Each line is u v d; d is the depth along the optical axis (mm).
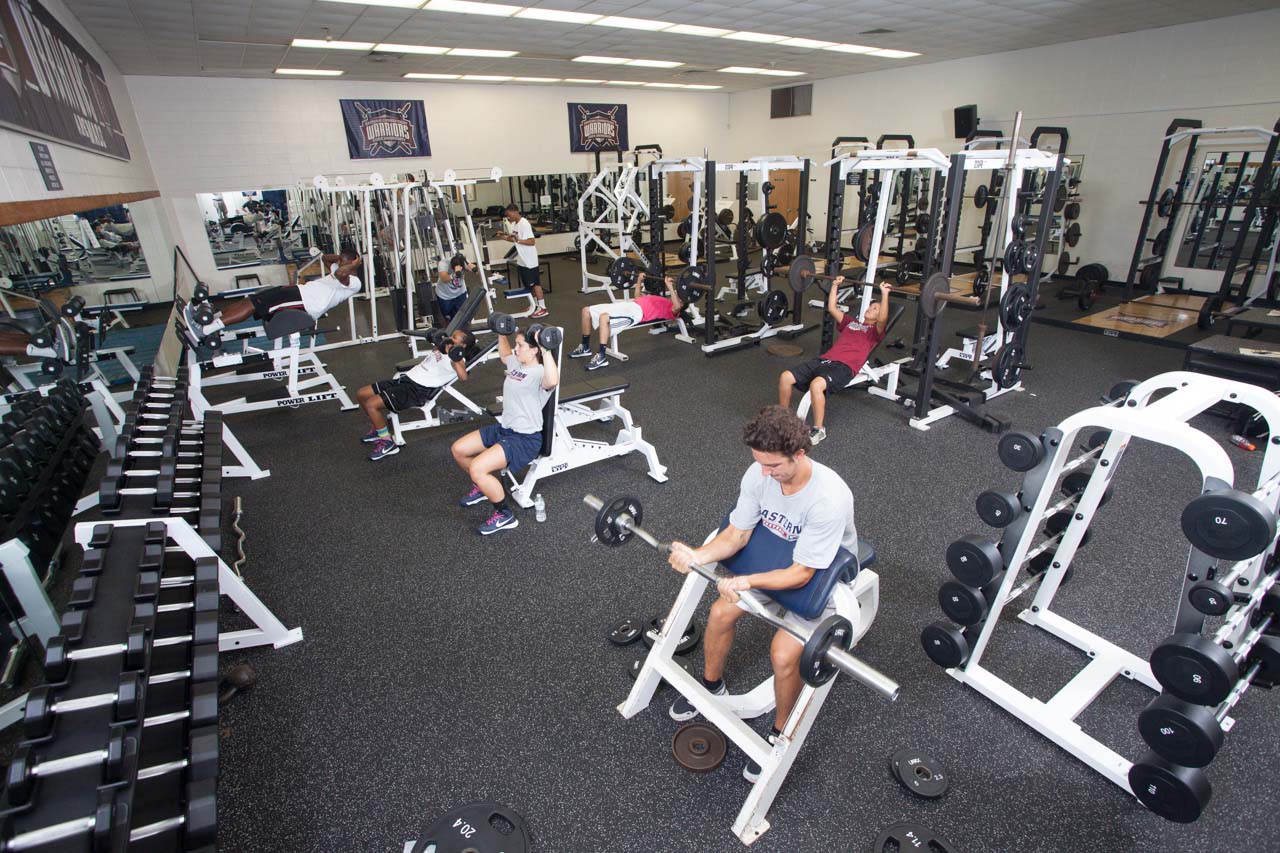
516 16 4398
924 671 1686
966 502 2504
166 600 1579
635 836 1291
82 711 1027
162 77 5957
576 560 2217
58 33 3010
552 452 2488
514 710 1607
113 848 820
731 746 1481
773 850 1257
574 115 8367
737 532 1398
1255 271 5074
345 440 3289
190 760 957
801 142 8695
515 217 5629
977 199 5770
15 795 883
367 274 5051
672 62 6555
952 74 6840
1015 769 1409
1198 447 1161
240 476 2885
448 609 1984
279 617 1963
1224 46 5043
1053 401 3482
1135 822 1290
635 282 4984
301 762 1476
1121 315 4949
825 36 5422
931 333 3047
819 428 3057
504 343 2338
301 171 6832
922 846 1243
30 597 1594
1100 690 1579
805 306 5922
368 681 1710
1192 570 1307
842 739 1494
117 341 4711
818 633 1043
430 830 1297
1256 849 1232
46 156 2371
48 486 2238
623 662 1757
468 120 7668
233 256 6852
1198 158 5379
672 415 3480
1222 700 1072
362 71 6227
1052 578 1722
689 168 4477
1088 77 5863
